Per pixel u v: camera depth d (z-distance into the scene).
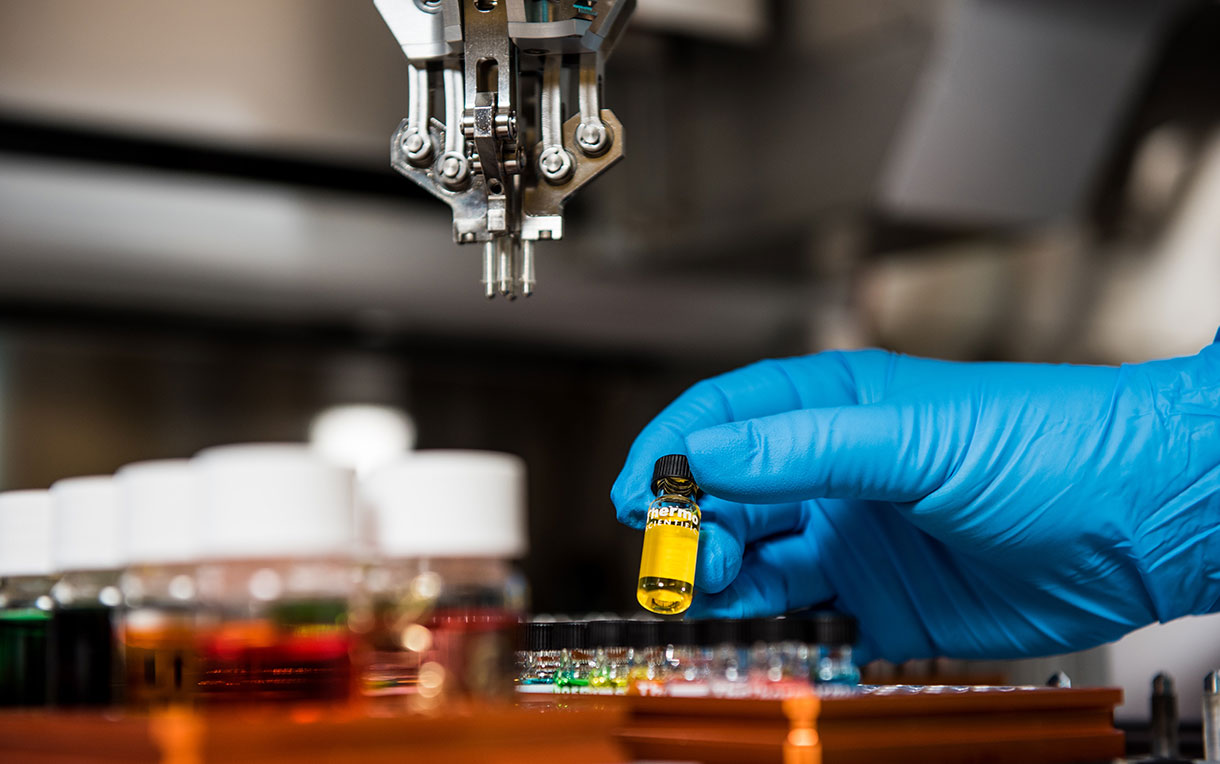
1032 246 2.74
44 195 2.02
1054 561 0.99
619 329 2.57
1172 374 1.02
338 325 2.36
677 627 0.81
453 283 2.37
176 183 2.11
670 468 0.85
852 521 1.10
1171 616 1.03
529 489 2.63
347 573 0.66
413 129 0.83
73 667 0.77
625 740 0.71
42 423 2.19
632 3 0.81
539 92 0.84
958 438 0.94
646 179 2.35
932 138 1.99
